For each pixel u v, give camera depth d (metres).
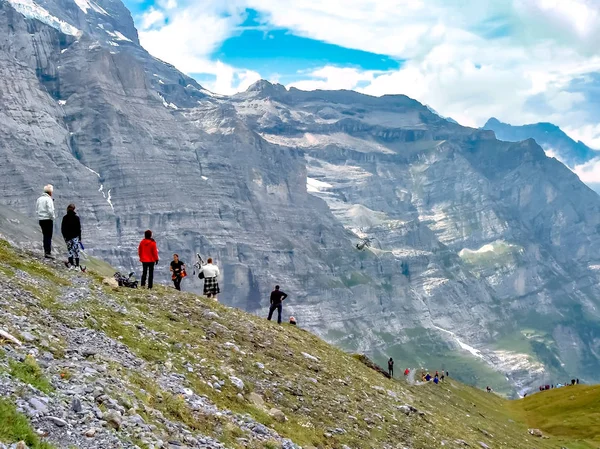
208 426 24.44
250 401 30.78
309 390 37.44
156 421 21.84
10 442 16.06
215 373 31.28
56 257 42.09
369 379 51.75
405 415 44.44
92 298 34.53
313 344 53.53
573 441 83.69
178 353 31.62
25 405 18.02
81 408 19.47
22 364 20.42
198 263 52.41
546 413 104.62
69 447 17.30
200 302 45.44
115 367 24.75
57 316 28.38
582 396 110.69
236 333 41.66
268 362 39.03
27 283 31.88
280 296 58.44
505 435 70.50
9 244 40.09
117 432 19.27
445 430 46.44
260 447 24.94
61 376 21.41
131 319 33.81
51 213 40.25
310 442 29.25
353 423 35.81
